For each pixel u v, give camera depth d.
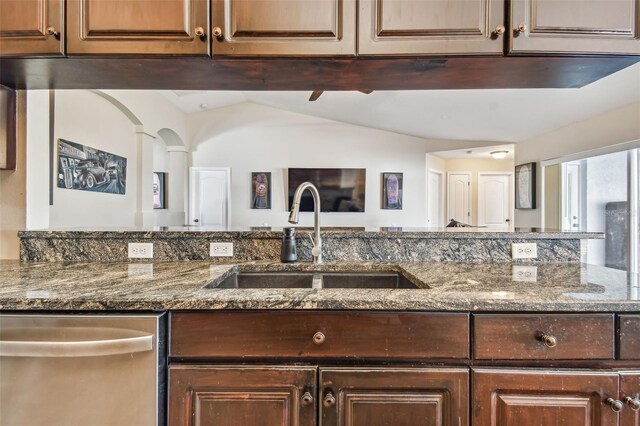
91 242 1.49
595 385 0.85
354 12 1.08
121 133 4.45
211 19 1.08
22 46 1.08
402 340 0.87
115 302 0.87
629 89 2.90
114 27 1.07
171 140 6.35
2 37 1.08
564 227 4.18
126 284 1.02
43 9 1.07
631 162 3.35
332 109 5.29
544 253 1.48
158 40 1.08
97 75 1.26
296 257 1.46
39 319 0.86
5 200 1.49
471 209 7.66
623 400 0.85
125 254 1.49
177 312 0.88
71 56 1.09
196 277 1.14
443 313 0.87
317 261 1.45
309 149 6.64
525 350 0.86
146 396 0.85
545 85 1.35
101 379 0.86
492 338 0.87
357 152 6.61
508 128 4.45
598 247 3.72
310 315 0.88
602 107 3.38
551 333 0.86
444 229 1.73
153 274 1.19
